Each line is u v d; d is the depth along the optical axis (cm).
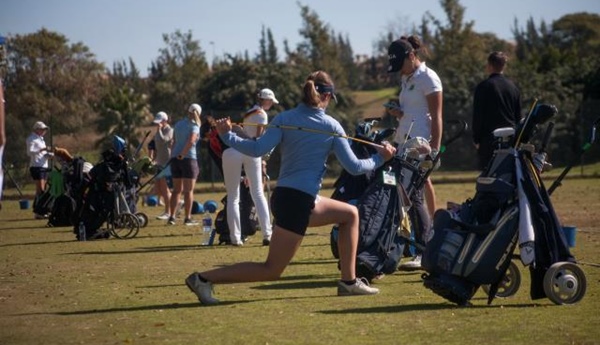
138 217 1745
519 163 843
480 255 820
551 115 848
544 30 11212
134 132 4197
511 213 827
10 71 5562
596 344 663
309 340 695
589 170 3619
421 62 1176
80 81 5644
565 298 838
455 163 3712
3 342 711
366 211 977
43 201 2012
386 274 1008
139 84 6825
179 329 747
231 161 1403
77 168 1856
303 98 847
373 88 11750
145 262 1235
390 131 1093
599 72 4647
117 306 870
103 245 1483
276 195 839
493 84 1173
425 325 745
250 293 934
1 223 2036
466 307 828
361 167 848
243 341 696
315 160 838
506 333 706
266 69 4469
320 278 1042
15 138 3253
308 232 1638
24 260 1284
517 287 881
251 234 1477
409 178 1044
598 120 859
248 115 1380
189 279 862
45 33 5631
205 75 5675
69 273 1129
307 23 6981
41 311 852
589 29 10938
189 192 1830
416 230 1082
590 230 1527
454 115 3728
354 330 729
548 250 831
